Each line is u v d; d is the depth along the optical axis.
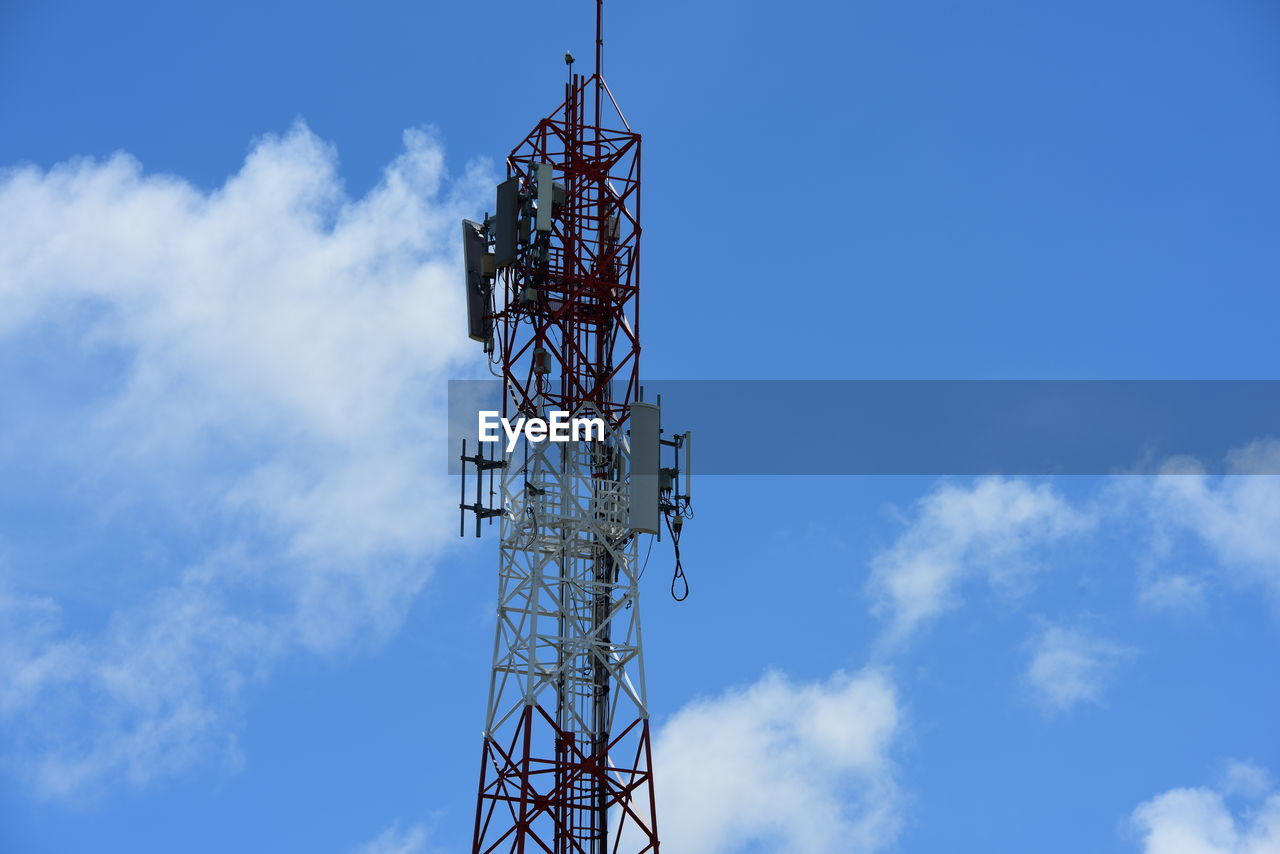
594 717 68.94
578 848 67.25
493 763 67.50
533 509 68.81
